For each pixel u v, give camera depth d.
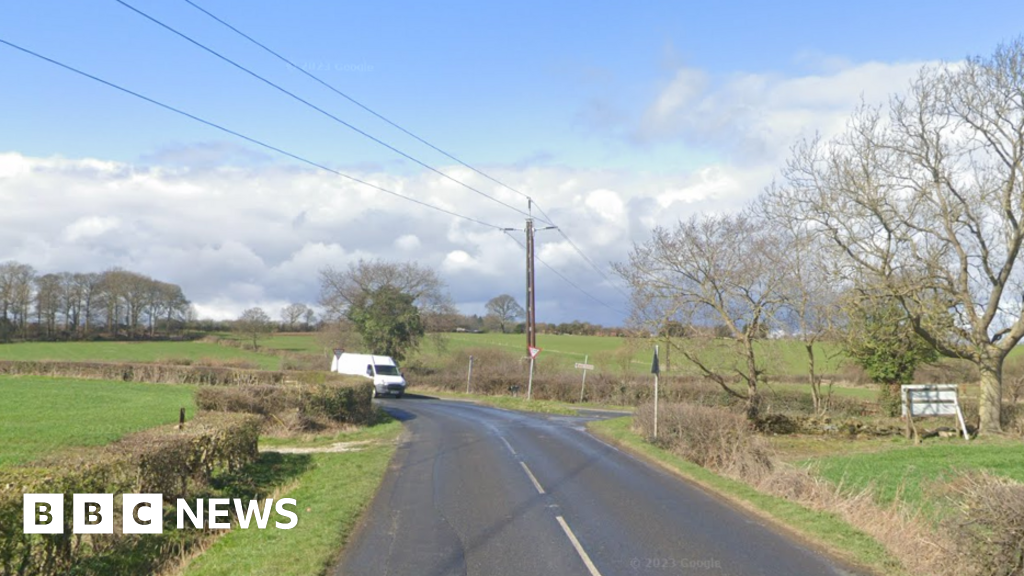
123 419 24.08
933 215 27.78
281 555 9.61
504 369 57.06
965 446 24.36
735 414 21.11
